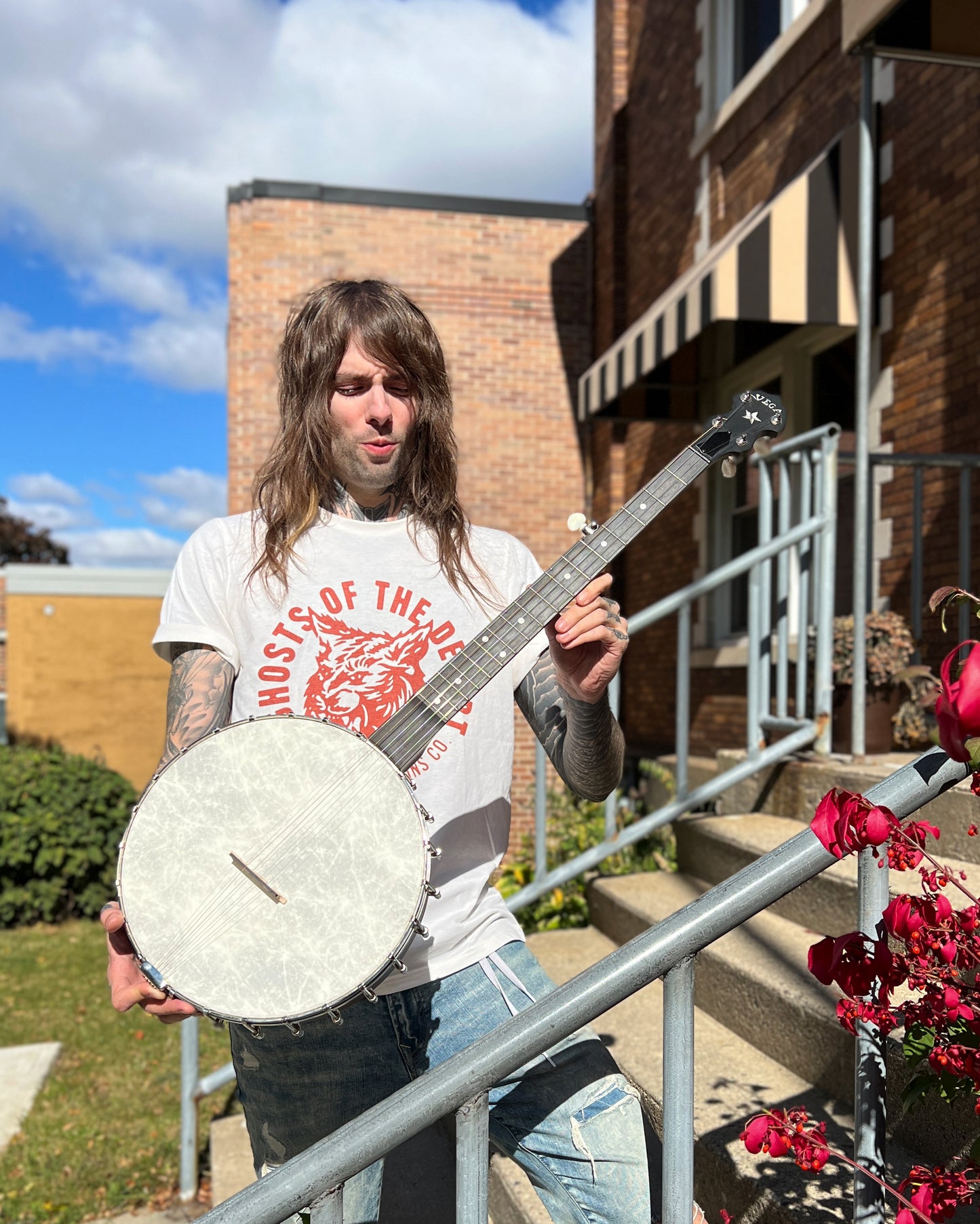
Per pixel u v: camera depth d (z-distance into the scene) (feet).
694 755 21.89
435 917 4.70
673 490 4.76
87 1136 11.63
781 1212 5.23
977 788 3.73
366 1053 4.63
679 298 17.22
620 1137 4.40
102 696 36.09
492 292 30.25
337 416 4.87
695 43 22.86
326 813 4.16
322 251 29.35
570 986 3.75
